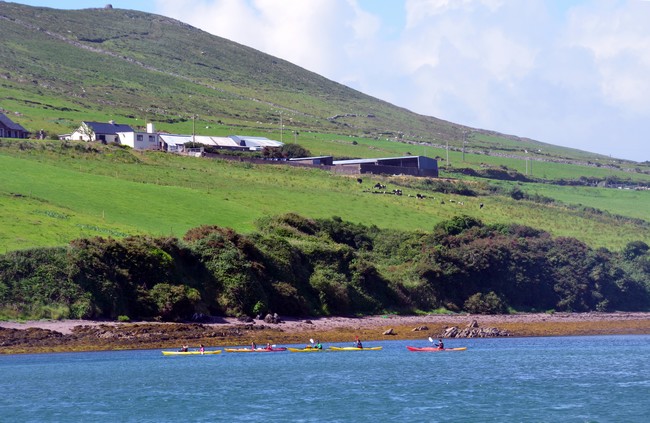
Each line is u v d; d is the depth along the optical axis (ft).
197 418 326.65
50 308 504.02
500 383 401.70
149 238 591.78
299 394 370.73
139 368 429.38
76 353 464.24
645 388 392.06
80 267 524.52
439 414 335.88
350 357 487.20
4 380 391.65
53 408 341.62
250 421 321.93
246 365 449.06
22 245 548.31
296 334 560.20
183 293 554.87
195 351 481.05
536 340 600.80
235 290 585.63
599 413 340.59
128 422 320.09
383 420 324.80
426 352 514.68
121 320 523.29
